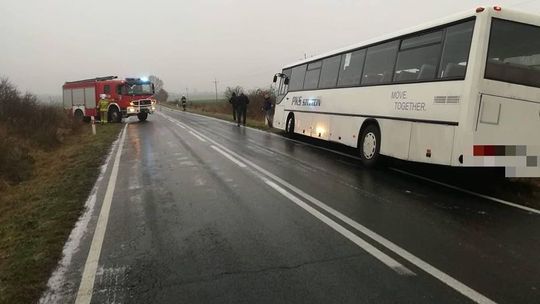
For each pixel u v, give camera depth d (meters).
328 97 14.11
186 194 8.14
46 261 5.08
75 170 11.16
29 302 4.12
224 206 7.24
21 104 20.83
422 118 8.98
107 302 4.07
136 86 31.16
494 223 6.29
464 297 4.04
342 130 12.92
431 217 6.57
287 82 18.94
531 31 7.93
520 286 4.26
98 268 4.85
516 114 7.91
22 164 12.59
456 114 8.00
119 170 10.89
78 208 7.36
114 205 7.49
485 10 7.67
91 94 31.52
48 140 18.19
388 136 10.23
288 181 9.17
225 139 17.73
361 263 4.84
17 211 7.79
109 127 26.36
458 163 7.91
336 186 8.70
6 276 4.71
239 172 10.21
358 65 12.17
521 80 7.88
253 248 5.33
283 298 4.05
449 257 5.00
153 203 7.55
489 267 4.72
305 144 16.08
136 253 5.26
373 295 4.09
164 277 4.57
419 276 4.49
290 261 4.92
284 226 6.16
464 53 7.98
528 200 7.74
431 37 9.01
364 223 6.27
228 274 4.60
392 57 10.42
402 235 5.76
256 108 35.56
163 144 16.16
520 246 5.36
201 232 5.96
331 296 4.08
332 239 5.61
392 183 9.01
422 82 9.06
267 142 16.66
